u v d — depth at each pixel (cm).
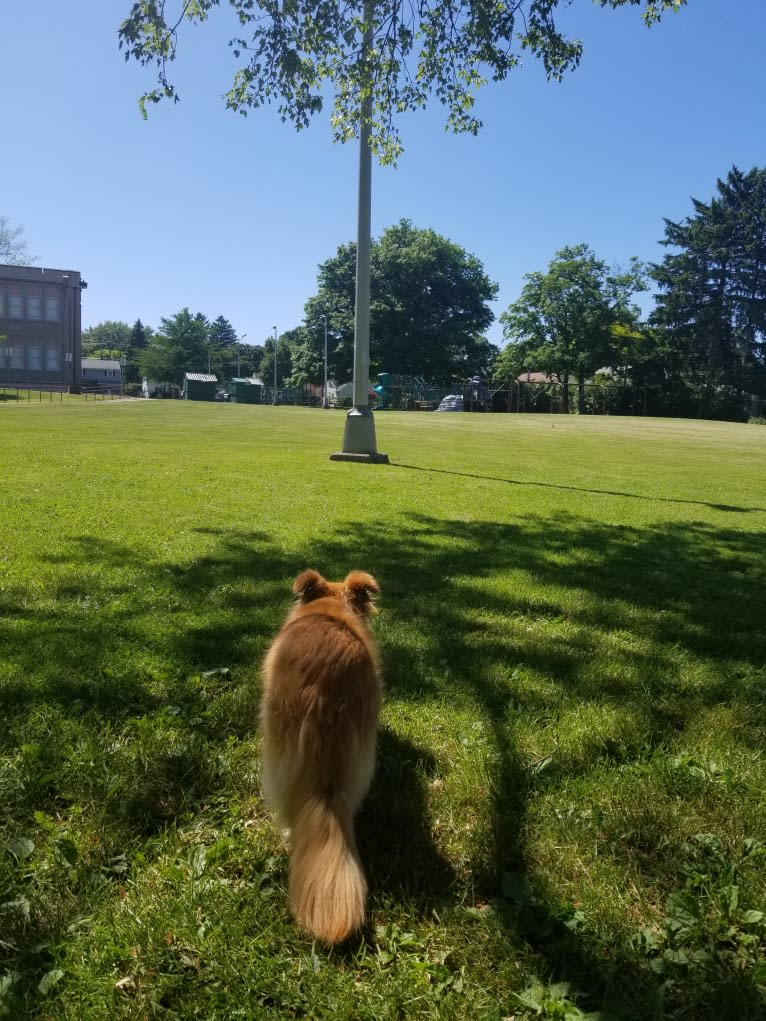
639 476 1483
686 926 217
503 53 951
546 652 442
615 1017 184
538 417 4275
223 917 216
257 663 403
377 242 7456
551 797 285
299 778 216
